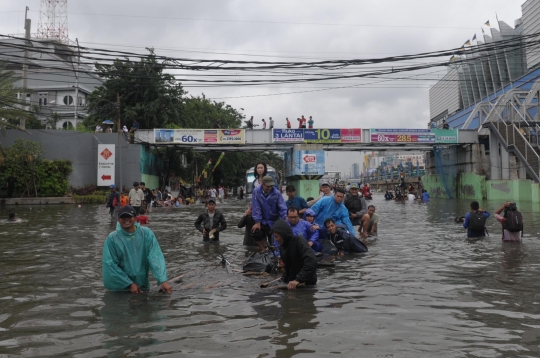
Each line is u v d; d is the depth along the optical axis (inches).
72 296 228.2
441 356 147.3
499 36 1921.8
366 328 175.6
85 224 629.0
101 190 1300.4
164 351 152.3
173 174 1720.0
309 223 366.6
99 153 1238.3
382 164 4471.0
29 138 1293.1
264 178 365.4
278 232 253.9
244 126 2213.3
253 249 399.9
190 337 165.9
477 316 190.7
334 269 301.6
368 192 1720.0
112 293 235.1
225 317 190.9
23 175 1224.8
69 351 152.8
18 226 599.5
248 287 248.7
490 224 600.7
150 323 182.9
